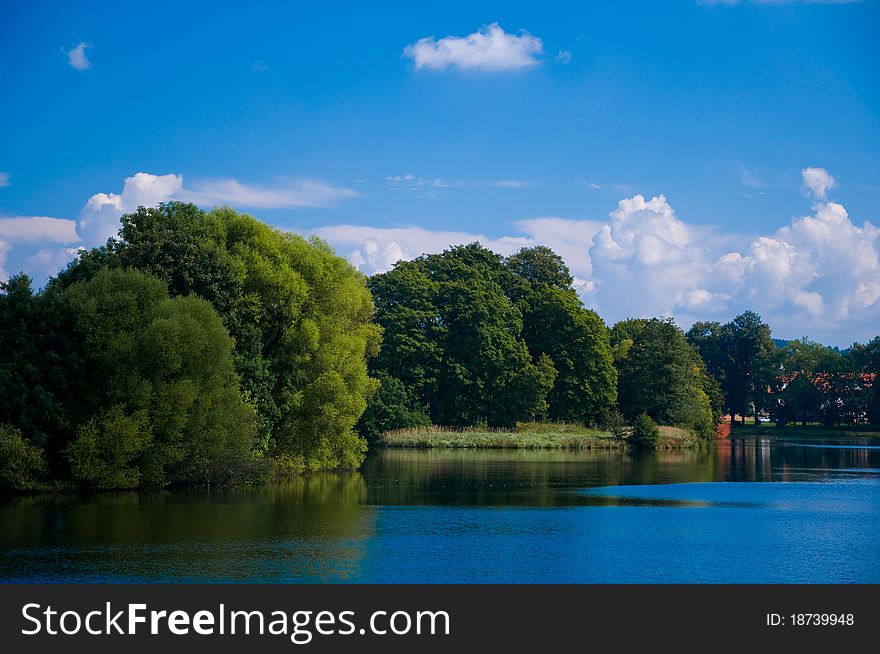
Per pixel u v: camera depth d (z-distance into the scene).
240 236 56.00
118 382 44.88
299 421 58.56
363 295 67.44
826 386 181.25
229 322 51.50
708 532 34.91
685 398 122.56
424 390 114.00
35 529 33.97
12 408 43.44
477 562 28.75
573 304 125.94
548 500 45.91
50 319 44.75
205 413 47.09
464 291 116.94
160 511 39.41
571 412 123.69
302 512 39.81
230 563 28.17
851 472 67.44
